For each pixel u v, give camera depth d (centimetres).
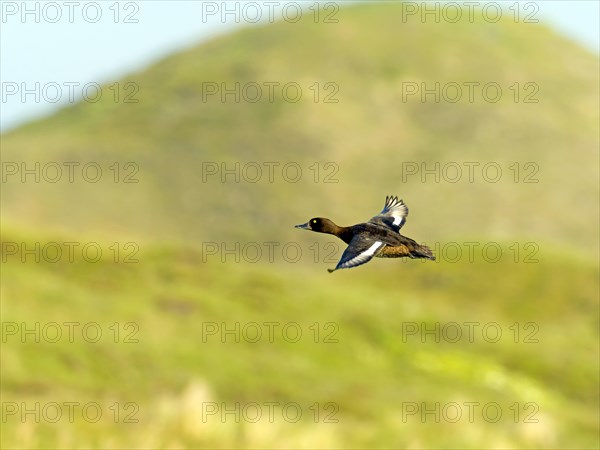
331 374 3275
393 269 5388
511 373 3803
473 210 8969
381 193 9200
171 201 8969
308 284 4088
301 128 9819
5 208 8406
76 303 3180
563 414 3216
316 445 2058
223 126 9844
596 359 4116
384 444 2175
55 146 9619
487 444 2278
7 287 3139
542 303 4844
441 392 3272
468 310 4750
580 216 8981
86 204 8781
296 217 8788
